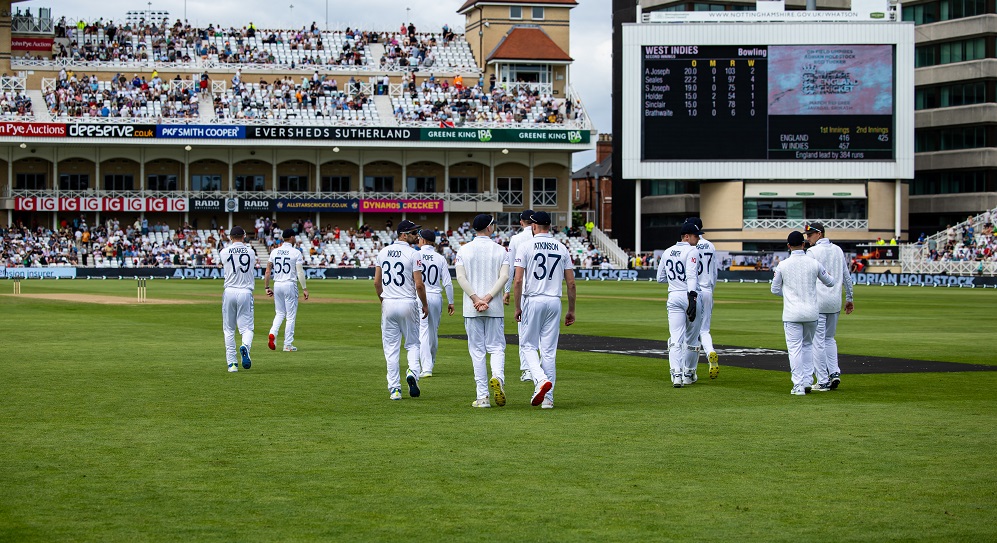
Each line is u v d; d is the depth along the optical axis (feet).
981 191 291.99
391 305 48.83
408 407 47.06
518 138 271.49
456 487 31.55
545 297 46.09
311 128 262.06
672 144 245.86
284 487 31.48
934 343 83.20
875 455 36.37
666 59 244.42
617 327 99.35
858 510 29.12
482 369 46.91
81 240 243.81
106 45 272.10
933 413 45.96
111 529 27.07
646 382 57.16
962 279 215.51
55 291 165.07
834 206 265.75
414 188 288.30
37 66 263.49
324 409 46.29
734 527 27.48
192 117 258.57
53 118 250.57
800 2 306.96
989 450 37.32
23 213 262.26
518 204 290.56
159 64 271.28
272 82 277.03
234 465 34.42
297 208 268.00
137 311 118.01
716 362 56.75
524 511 28.94
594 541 26.25
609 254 267.39
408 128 266.16
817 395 52.08
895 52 245.24
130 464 34.53
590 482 32.27
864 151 246.27
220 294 158.20
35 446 37.42
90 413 44.83
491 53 288.71
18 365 63.41
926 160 301.22
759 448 37.58
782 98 244.42
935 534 26.91
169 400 48.85
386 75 283.59
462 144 269.23
